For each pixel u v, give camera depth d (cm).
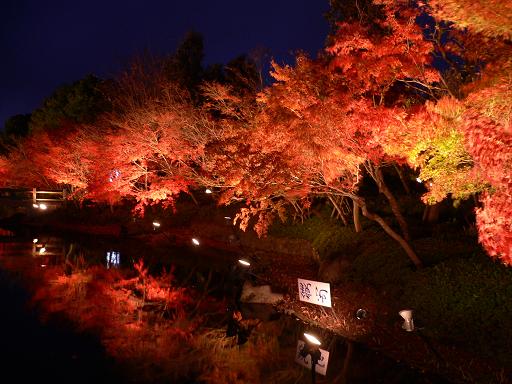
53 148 2550
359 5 1505
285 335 1121
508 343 835
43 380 863
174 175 1802
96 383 852
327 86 1079
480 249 1136
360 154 995
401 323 1030
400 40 1027
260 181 1099
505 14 679
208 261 1880
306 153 1008
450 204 1677
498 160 603
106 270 1806
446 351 900
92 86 3488
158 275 1720
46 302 1384
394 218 1673
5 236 2606
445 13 751
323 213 1962
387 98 1228
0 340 1070
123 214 2842
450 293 1001
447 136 834
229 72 2534
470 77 1099
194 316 1267
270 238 1981
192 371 918
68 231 2764
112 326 1180
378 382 857
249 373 908
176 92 2095
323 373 905
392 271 1218
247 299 1378
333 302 1248
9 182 3319
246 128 1332
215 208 2458
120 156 1809
